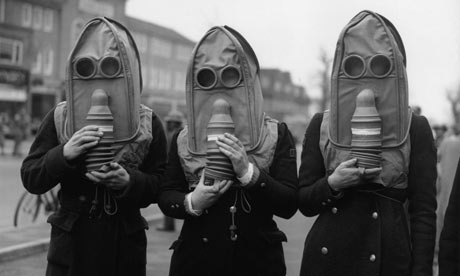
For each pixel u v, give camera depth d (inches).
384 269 111.4
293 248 319.9
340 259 113.3
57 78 1801.2
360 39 111.6
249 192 119.0
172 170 123.6
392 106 110.7
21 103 1647.4
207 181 115.0
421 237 111.9
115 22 123.1
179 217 119.6
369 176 109.3
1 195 506.3
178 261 122.3
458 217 112.6
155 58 2365.9
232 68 116.0
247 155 117.5
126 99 117.2
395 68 109.7
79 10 1863.9
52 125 125.3
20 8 1673.2
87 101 118.3
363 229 113.2
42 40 1748.3
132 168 120.9
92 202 122.2
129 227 124.1
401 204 115.2
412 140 113.7
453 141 279.7
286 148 121.9
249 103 116.6
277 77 3494.1
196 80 117.8
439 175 298.2
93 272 121.7
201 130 118.6
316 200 114.3
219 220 118.9
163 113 2117.4
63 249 122.2
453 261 112.6
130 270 125.1
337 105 112.7
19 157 946.1
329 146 114.0
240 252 120.0
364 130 108.7
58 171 116.3
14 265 269.4
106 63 117.1
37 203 375.2
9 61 1622.8
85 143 113.7
